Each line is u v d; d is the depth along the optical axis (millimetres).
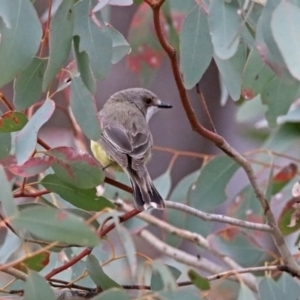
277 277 10148
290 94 11445
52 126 14430
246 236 10523
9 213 7332
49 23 8977
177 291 7844
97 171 8734
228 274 8961
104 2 8227
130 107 12922
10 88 14234
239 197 12031
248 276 11219
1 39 8086
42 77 9281
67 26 8328
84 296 8859
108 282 8664
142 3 11484
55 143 13852
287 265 9484
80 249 10523
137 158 11117
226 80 9227
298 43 7305
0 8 8000
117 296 7648
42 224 7125
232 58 9242
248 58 10672
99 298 7609
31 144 8195
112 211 7867
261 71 10766
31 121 8352
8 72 8102
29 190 10820
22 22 8109
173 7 10328
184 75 9383
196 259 12508
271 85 11344
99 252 10789
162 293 7762
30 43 8141
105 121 12055
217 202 11789
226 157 11734
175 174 16672
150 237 12820
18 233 7621
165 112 16984
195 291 8438
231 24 8422
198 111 16938
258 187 9609
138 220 12016
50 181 9164
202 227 11977
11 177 10820
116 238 13117
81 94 8586
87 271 8797
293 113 12625
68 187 9188
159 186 12234
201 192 11797
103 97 16641
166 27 11453
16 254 9711
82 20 8820
